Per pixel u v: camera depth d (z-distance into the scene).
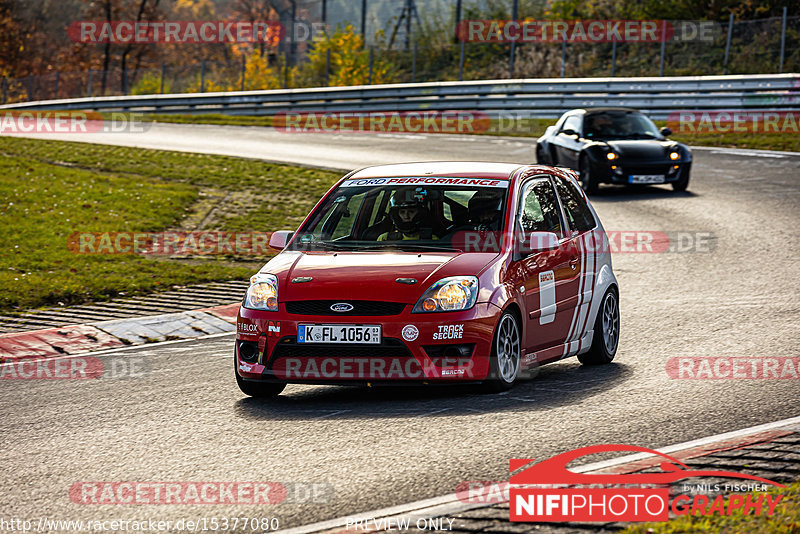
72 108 153.75
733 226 57.59
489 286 24.72
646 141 72.00
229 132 116.62
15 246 51.34
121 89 188.25
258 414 23.78
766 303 38.59
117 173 80.94
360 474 18.48
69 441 21.72
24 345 33.41
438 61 169.00
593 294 29.91
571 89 114.81
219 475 18.78
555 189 30.39
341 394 26.14
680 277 45.22
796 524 14.25
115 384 27.81
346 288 24.34
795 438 19.94
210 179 77.38
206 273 46.84
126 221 60.03
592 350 30.16
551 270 27.67
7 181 71.00
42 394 26.75
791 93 101.94
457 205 27.45
